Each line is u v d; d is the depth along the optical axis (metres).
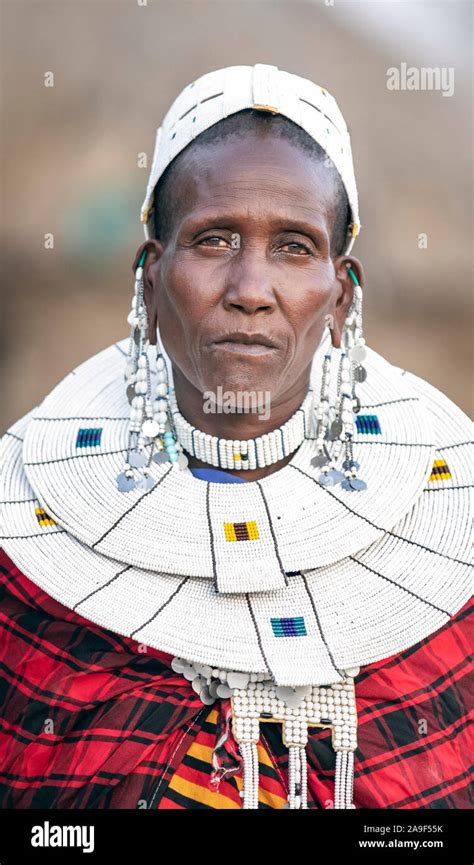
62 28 7.27
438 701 1.77
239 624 1.68
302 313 1.66
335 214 1.74
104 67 7.21
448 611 1.70
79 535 1.76
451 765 1.74
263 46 7.57
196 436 1.82
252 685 1.68
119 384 2.03
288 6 7.83
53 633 1.81
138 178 6.84
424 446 1.85
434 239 6.93
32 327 6.45
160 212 1.78
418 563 1.75
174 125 1.76
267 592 1.72
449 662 1.81
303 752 1.67
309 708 1.68
